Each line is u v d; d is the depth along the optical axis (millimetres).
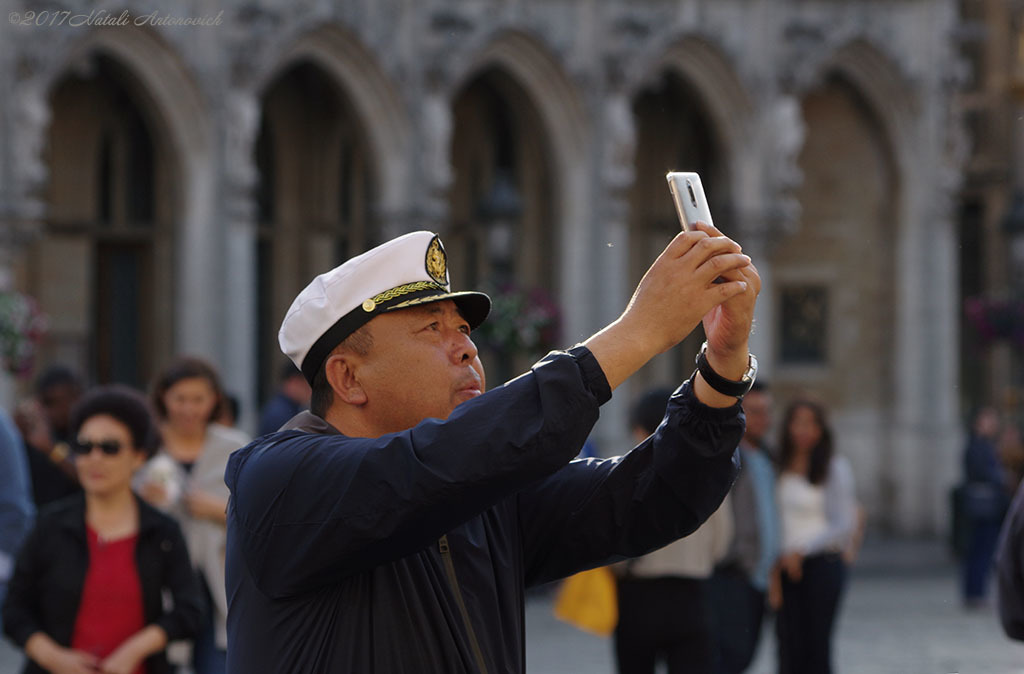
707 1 24922
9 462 7438
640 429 8922
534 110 24188
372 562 2799
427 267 3084
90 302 22328
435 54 22812
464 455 2646
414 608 2953
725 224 25562
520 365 24578
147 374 22438
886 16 26344
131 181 22359
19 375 17984
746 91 25266
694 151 26516
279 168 24172
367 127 22797
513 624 3125
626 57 24203
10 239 19141
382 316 3037
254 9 21250
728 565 9422
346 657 2893
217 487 7660
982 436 19297
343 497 2736
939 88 26797
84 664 6328
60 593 6434
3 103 19109
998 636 16578
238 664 2934
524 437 2645
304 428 3090
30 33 19172
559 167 24297
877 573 22891
